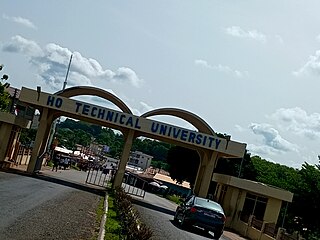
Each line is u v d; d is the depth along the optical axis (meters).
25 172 36.38
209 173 36.47
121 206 20.80
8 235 10.75
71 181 40.06
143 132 37.84
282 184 50.31
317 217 43.16
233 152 35.75
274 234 27.62
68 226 14.38
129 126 35.94
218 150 35.81
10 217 13.53
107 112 35.97
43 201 19.77
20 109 51.41
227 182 35.66
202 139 35.88
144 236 10.91
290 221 44.47
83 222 16.23
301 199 43.38
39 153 37.97
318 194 43.09
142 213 25.36
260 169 80.44
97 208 22.08
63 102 36.12
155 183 74.56
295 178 45.53
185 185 82.50
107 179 59.09
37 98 36.22
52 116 38.53
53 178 38.03
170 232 19.88
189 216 22.58
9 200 17.66
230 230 32.97
